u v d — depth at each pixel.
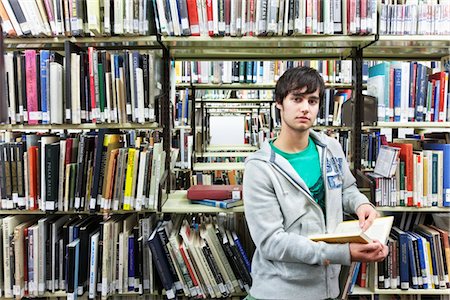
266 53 2.02
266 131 4.26
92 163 1.67
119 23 1.61
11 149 1.64
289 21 1.63
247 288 1.69
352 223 1.31
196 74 3.24
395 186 1.83
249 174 1.27
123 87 1.65
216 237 1.70
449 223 1.94
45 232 1.71
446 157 1.80
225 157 4.28
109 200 1.65
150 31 1.70
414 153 1.84
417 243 1.85
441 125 1.87
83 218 1.89
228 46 1.81
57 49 1.90
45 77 1.63
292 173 1.24
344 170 1.46
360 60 1.84
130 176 1.65
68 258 1.64
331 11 1.65
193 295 1.68
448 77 1.89
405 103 1.87
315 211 1.27
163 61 1.87
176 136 3.32
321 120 3.13
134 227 1.80
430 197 1.82
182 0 1.63
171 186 2.09
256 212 1.22
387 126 1.87
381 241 1.12
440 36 1.69
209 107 4.55
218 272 1.69
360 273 1.91
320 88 1.25
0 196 1.66
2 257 1.69
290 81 1.23
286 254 1.15
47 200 1.63
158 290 1.74
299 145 1.32
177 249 1.66
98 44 1.81
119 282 1.71
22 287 1.68
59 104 1.64
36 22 1.62
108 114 1.66
